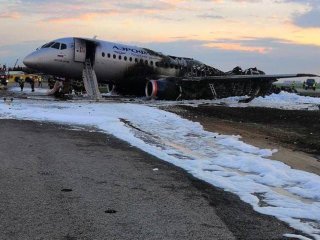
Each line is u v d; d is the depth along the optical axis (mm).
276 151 12086
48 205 6289
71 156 10148
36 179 7820
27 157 9820
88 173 8469
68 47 30016
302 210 6465
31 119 17438
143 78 34188
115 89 37031
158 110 21953
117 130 14797
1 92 41062
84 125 16000
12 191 6973
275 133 16297
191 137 14156
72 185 7492
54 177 8023
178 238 5160
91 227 5441
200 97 34875
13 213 5879
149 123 17469
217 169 9266
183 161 9953
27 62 29594
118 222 5664
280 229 5613
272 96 41812
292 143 13844
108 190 7254
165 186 7652
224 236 5285
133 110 21578
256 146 12984
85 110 21375
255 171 9258
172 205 6523
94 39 31656
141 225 5582
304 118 22234
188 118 20297
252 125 18672
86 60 30953
